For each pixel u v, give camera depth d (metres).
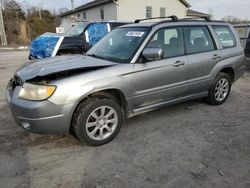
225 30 5.39
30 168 3.13
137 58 3.92
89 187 2.78
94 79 3.46
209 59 4.87
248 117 4.75
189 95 4.81
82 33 9.60
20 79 3.52
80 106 3.47
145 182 2.86
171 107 5.25
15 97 3.40
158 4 27.00
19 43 27.59
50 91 3.20
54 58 4.27
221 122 4.51
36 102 3.19
